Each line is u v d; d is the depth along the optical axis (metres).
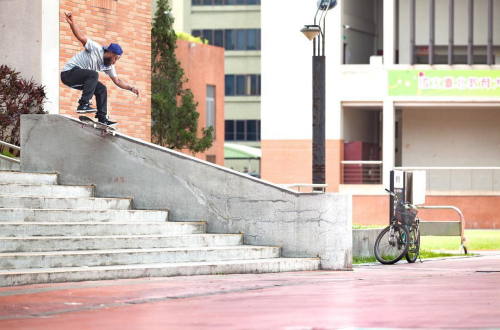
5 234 31.55
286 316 21.73
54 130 40.22
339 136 100.00
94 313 22.31
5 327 20.11
